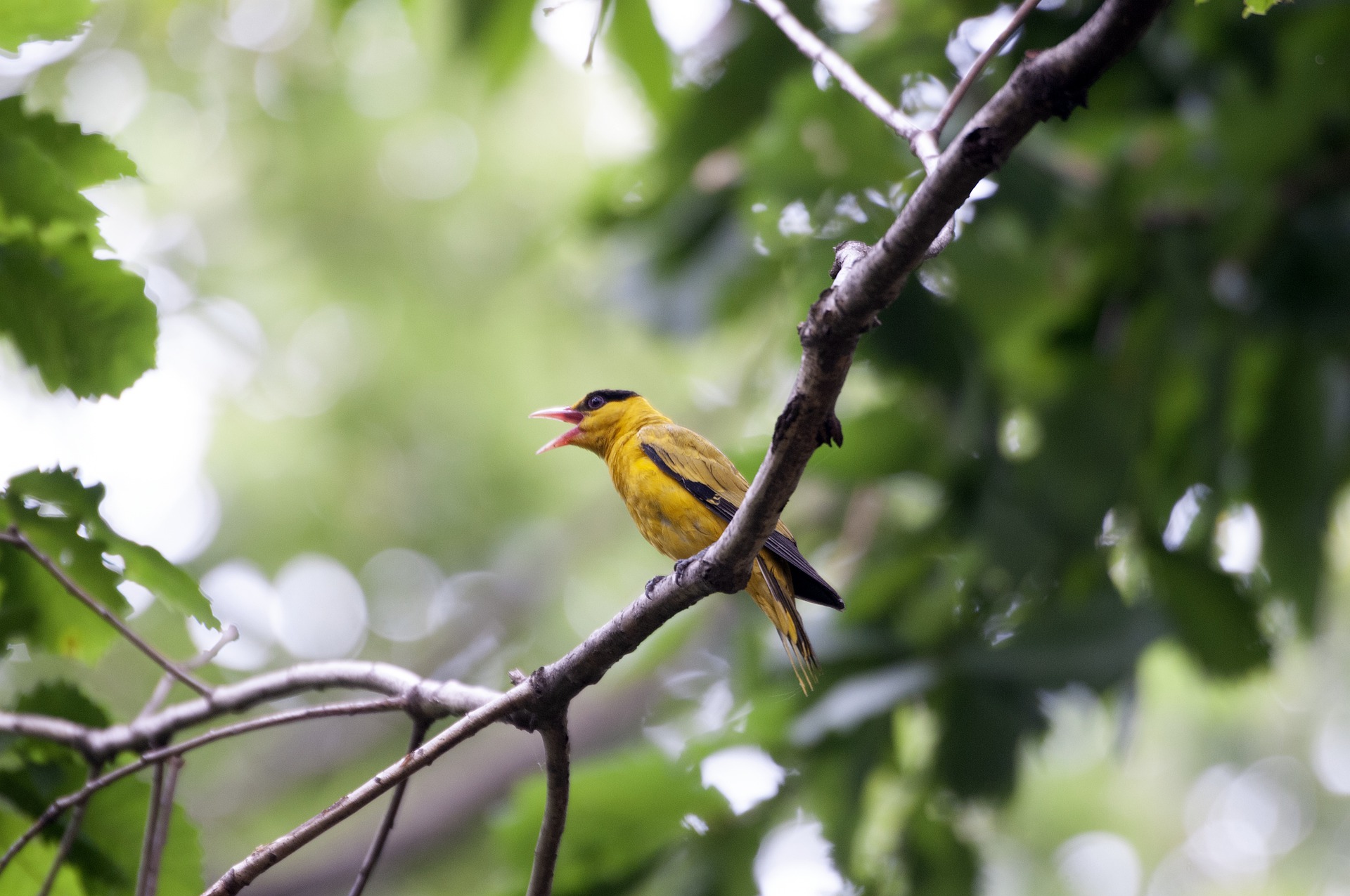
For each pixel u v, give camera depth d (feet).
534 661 65.77
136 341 21.36
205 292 63.31
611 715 54.39
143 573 21.30
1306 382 39.32
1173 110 38.24
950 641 35.29
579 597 67.56
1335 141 37.65
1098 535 35.58
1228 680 35.76
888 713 34.76
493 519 67.05
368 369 65.77
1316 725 68.28
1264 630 35.27
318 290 64.54
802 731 32.89
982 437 35.73
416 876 60.34
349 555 65.46
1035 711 35.19
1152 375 37.06
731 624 39.81
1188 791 66.85
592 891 31.68
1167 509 37.99
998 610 35.58
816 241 33.40
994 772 34.68
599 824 31.58
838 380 16.19
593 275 51.49
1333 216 37.83
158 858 19.99
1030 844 62.18
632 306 41.34
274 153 63.41
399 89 62.34
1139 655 34.71
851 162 32.81
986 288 35.76
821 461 36.99
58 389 21.53
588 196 43.21
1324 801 69.31
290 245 63.87
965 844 35.22
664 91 38.73
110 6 56.59
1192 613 35.65
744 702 35.86
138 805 22.26
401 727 67.10
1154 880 67.51
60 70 57.16
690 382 65.77
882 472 37.11
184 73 60.34
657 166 41.60
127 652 53.93
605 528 67.82
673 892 32.04
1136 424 36.50
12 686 50.65
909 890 34.88
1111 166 37.52
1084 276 39.04
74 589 20.48
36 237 20.35
